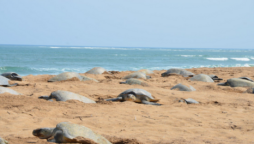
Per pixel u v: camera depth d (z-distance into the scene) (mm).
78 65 43406
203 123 9461
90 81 19484
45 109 10281
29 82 18891
